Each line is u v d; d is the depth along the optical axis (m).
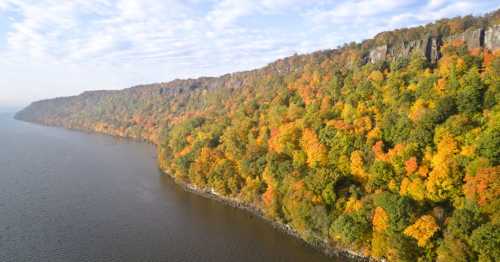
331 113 90.44
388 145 72.38
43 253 61.84
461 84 71.00
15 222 74.25
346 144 74.69
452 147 59.69
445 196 57.25
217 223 75.56
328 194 66.81
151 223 75.44
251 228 72.94
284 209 71.44
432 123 65.81
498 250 45.12
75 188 99.00
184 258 61.12
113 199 90.50
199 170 97.50
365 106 84.38
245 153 95.31
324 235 64.00
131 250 63.72
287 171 78.31
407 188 60.78
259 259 60.56
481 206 50.00
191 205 86.81
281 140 87.88
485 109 63.78
